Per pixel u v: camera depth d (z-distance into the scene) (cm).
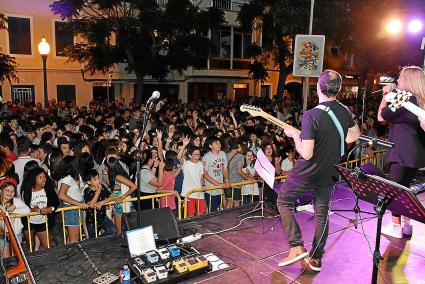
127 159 602
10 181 469
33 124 933
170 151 697
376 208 305
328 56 2467
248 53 2128
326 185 353
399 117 383
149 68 1681
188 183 615
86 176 532
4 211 380
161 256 388
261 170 441
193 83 2500
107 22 1538
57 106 1482
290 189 363
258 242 450
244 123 1055
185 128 816
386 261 401
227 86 2650
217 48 2488
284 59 2041
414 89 372
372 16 1852
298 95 2894
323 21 1720
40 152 649
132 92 2258
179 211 530
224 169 655
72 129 915
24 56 1912
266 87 2833
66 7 1531
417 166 388
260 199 580
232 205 675
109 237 464
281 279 373
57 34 1992
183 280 373
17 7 1864
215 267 394
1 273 387
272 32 1914
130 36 1578
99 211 541
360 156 709
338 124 338
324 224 364
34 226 506
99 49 1642
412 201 281
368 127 973
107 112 1299
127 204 569
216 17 1744
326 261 404
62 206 530
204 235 466
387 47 1978
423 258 407
